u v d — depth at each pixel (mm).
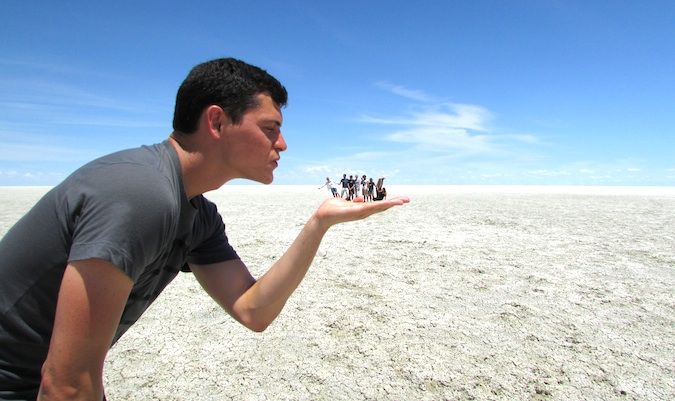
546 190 48438
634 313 4711
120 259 951
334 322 4426
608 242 9312
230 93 1171
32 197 27328
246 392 3098
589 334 4117
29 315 1079
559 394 3066
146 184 1016
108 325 986
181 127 1209
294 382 3236
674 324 4387
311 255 1475
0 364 1113
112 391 3121
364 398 3023
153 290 1302
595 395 3053
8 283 1072
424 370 3406
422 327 4285
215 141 1205
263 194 34500
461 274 6398
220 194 34344
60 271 1043
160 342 3967
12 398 1132
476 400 2990
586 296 5309
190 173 1229
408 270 6645
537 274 6414
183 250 1328
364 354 3695
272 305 1541
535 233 10672
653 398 3018
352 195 22266
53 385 970
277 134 1280
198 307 4945
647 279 6148
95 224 956
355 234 10422
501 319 4516
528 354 3691
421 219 13914
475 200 25531
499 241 9414
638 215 15438
